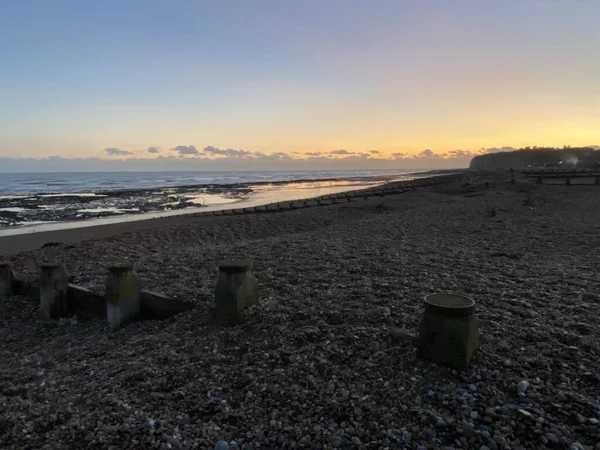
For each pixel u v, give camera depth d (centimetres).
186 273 859
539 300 597
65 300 760
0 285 868
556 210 1867
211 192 6188
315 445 325
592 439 305
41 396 445
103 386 450
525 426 321
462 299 431
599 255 937
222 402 393
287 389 402
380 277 752
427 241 1177
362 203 2884
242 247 1138
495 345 445
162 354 510
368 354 449
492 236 1241
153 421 367
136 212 3259
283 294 669
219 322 573
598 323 509
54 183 10488
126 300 670
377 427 336
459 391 368
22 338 684
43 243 1703
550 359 415
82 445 346
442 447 308
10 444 357
